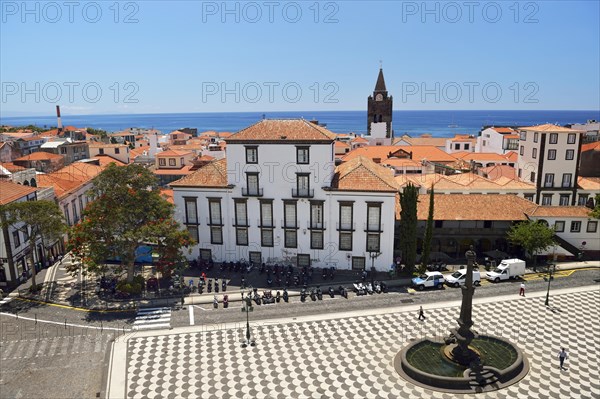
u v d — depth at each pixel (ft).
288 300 177.47
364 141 482.69
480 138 465.88
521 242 202.39
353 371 129.39
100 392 119.96
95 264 171.63
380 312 166.09
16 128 598.75
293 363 133.80
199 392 120.26
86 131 634.43
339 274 202.90
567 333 148.56
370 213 199.41
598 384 120.98
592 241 219.20
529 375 125.29
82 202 271.28
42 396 118.11
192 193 212.64
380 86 468.34
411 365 129.80
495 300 173.78
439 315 163.02
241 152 204.44
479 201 225.15
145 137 647.97
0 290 178.91
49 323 158.71
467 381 120.37
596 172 287.28
